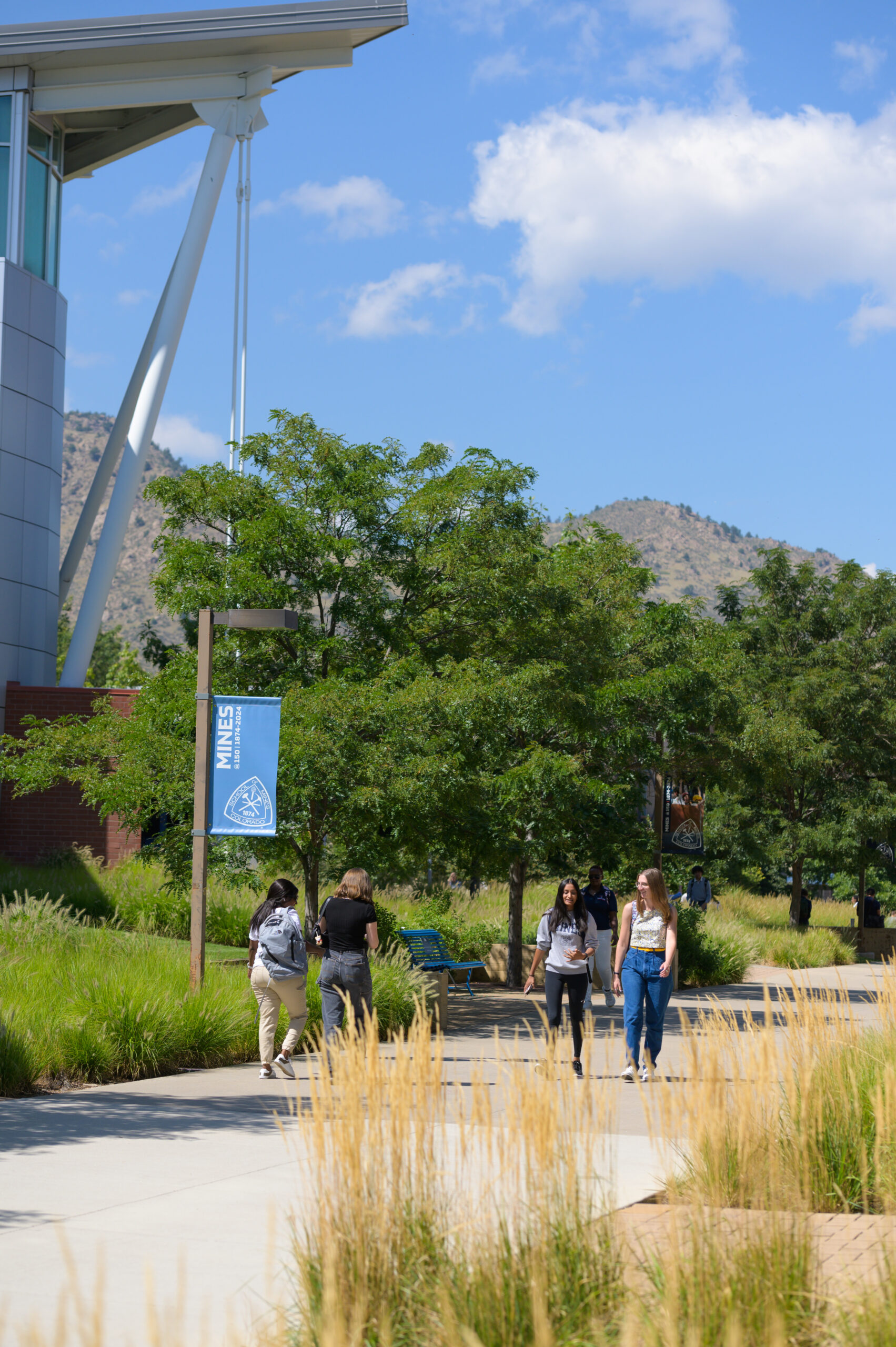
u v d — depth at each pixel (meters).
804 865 53.25
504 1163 4.21
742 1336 3.55
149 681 18.42
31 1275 5.09
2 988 12.62
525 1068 4.66
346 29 31.83
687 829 25.59
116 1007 11.72
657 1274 4.10
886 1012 7.27
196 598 17.06
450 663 17.02
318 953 11.57
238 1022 12.74
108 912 22.09
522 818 19.28
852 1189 5.83
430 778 15.36
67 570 32.94
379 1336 3.62
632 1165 7.09
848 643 36.22
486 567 17.91
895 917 55.72
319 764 15.02
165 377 33.12
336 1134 4.15
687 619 24.61
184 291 33.19
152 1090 10.62
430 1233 4.13
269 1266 3.60
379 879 24.22
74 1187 6.80
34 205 31.23
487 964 22.78
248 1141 8.22
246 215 32.84
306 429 18.44
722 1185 4.66
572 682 19.20
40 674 30.08
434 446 19.05
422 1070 4.31
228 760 13.77
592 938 12.41
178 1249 5.52
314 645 17.42
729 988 22.28
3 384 29.22
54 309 31.02
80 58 31.64
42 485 30.30
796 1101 5.85
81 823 28.42
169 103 32.72
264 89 32.59
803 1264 4.08
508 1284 3.90
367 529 18.16
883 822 34.38
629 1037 11.06
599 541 25.12
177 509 18.14
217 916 22.47
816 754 32.91
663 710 22.58
